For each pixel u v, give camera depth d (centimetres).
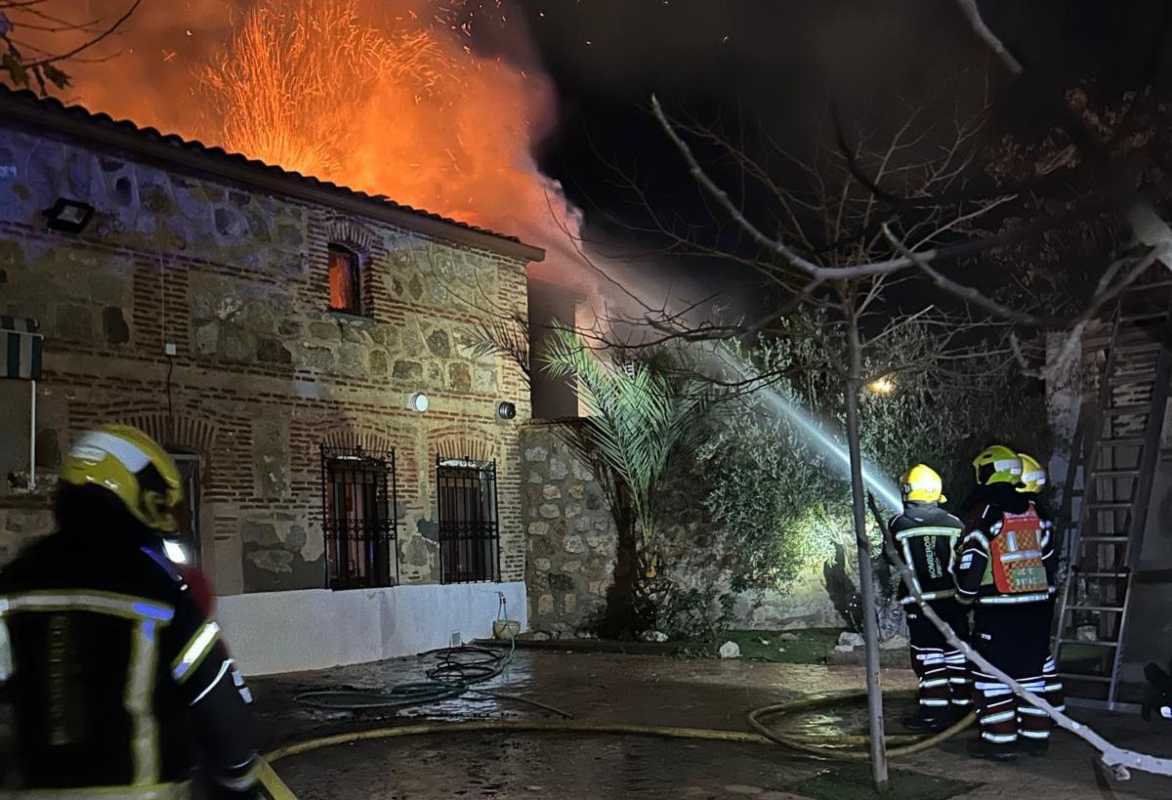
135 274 1264
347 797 754
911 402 1506
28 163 1172
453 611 1598
